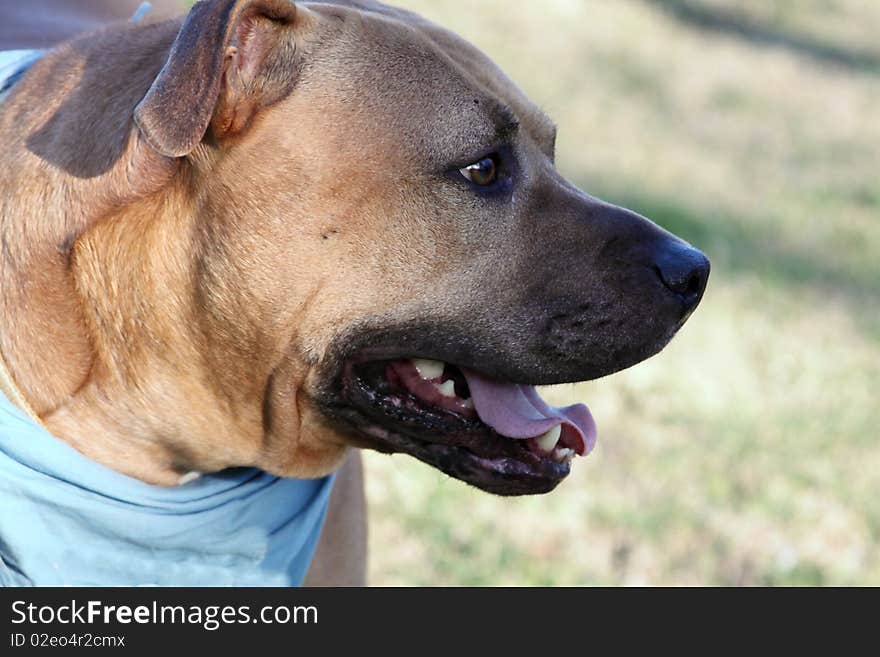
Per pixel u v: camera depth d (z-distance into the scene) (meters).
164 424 3.55
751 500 6.79
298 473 3.81
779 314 9.93
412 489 6.16
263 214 3.35
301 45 3.39
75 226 3.40
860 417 8.25
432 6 16.48
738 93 18.73
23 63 3.87
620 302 3.61
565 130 13.62
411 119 3.44
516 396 3.72
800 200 13.84
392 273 3.45
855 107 20.14
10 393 3.49
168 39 3.62
